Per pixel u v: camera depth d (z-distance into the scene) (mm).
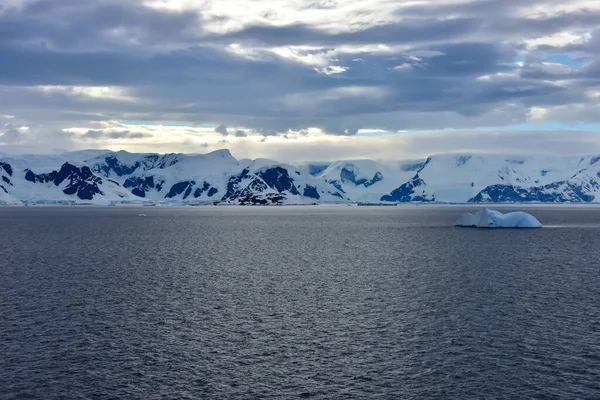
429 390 39719
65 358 45750
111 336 51719
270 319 57875
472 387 40156
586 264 98688
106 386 40344
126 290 73438
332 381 41312
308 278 83938
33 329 53812
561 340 50156
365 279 82625
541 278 82938
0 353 46781
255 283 79312
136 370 43312
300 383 40969
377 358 45875
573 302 65312
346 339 50844
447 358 45750
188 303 65375
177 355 46625
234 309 62312
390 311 61188
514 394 39031
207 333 52781
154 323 56250
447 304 64562
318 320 57375
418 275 86375
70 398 38406
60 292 71750
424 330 53562
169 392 39438
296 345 49219
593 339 50375
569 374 42312
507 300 66562
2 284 77625
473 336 51531
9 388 39875
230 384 40781
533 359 45375
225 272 90562
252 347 48688
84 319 57656
